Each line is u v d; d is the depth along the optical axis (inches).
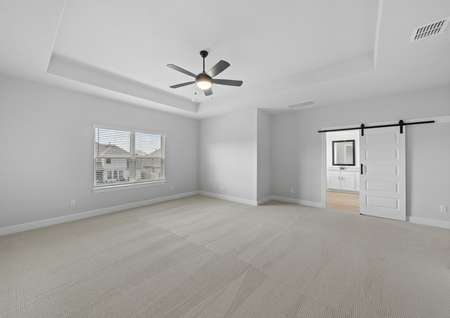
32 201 125.9
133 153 182.4
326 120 178.7
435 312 58.4
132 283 72.0
